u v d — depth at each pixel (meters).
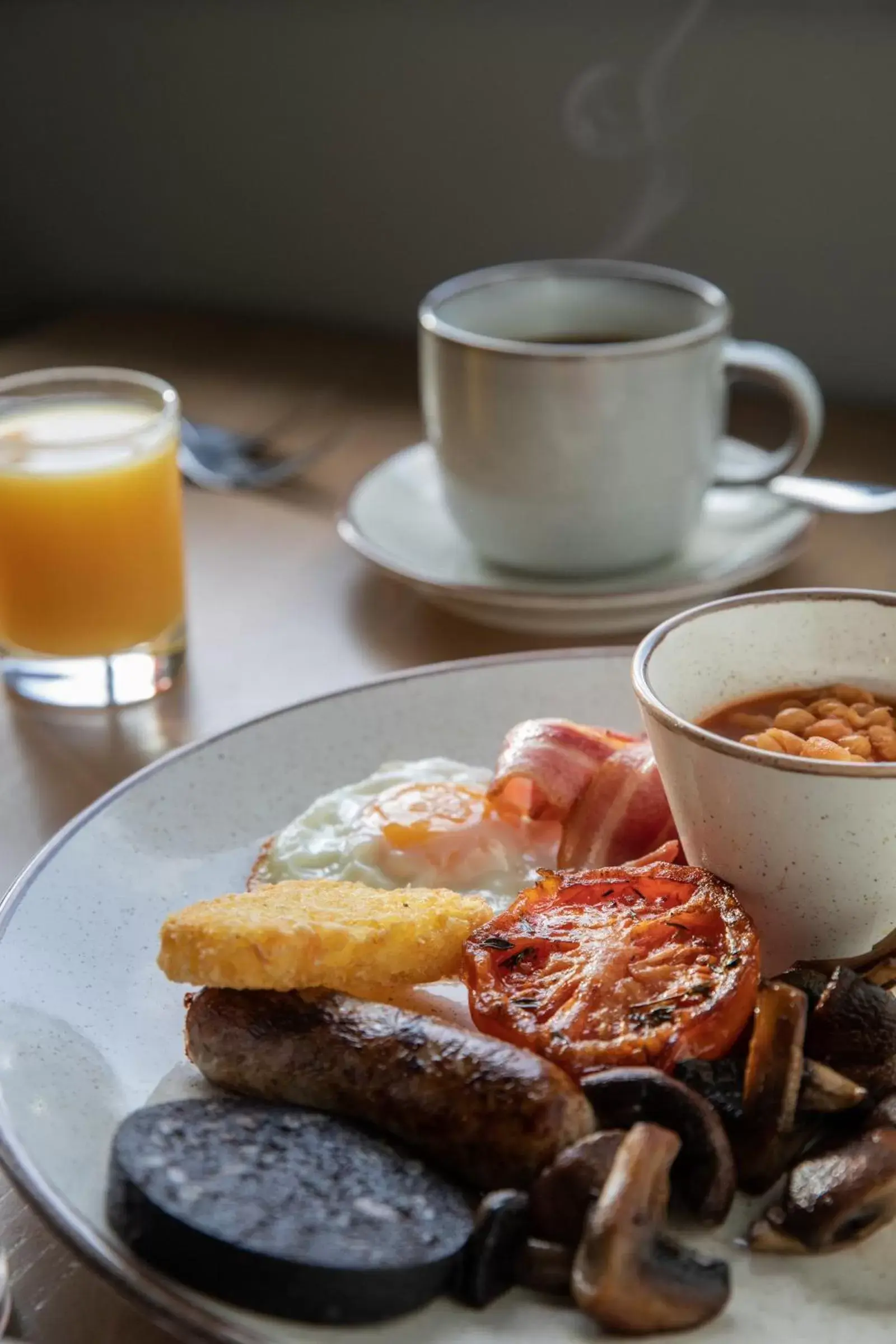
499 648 0.67
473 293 0.73
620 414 0.65
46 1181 0.40
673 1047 0.42
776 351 0.70
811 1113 0.42
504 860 0.53
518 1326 0.38
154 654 0.65
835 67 0.90
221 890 0.52
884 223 0.93
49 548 0.63
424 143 1.05
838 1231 0.40
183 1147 0.40
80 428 0.67
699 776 0.47
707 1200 0.40
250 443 0.85
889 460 0.83
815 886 0.47
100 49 1.16
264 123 1.11
